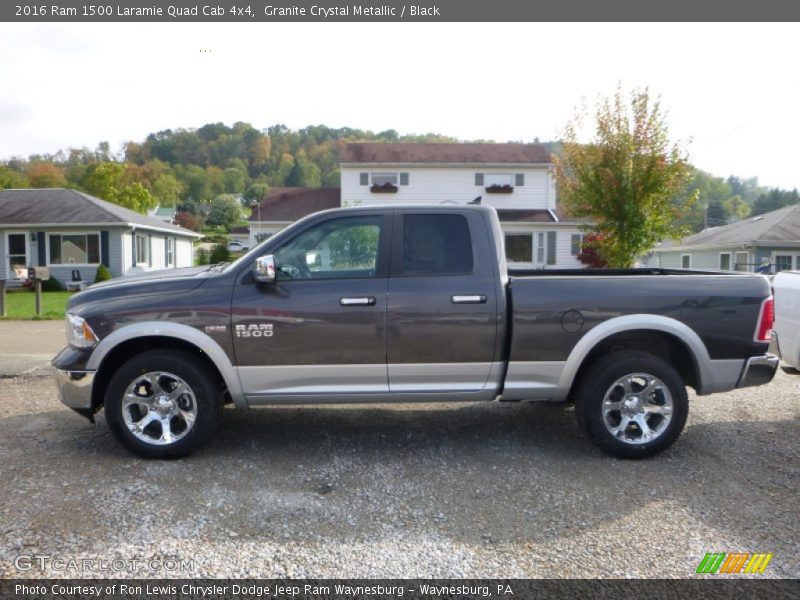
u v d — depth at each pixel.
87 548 3.14
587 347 4.40
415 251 4.49
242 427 5.31
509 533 3.34
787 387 6.82
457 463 4.42
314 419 5.57
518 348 4.41
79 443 4.80
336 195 31.52
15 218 23.89
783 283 5.90
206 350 4.33
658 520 3.51
